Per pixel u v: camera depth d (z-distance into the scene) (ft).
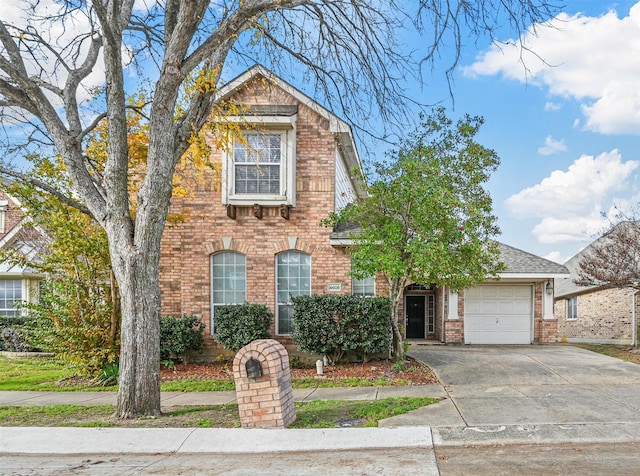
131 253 23.26
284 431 20.26
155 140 23.97
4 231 61.16
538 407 23.76
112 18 24.25
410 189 31.37
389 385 30.45
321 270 41.70
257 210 41.27
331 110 32.96
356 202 36.96
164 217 24.26
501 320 53.72
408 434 19.70
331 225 39.24
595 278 49.90
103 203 24.93
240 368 21.08
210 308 41.93
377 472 15.98
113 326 34.37
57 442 19.56
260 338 38.60
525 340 53.57
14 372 39.09
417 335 58.80
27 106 25.29
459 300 53.06
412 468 16.28
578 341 64.08
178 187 36.78
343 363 38.27
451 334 52.54
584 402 24.66
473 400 25.53
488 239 37.35
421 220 32.14
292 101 42.45
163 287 42.60
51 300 34.09
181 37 23.53
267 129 41.65
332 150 42.19
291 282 42.29
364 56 29.96
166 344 38.14
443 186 31.60
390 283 38.24
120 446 19.11
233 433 20.13
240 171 41.96
